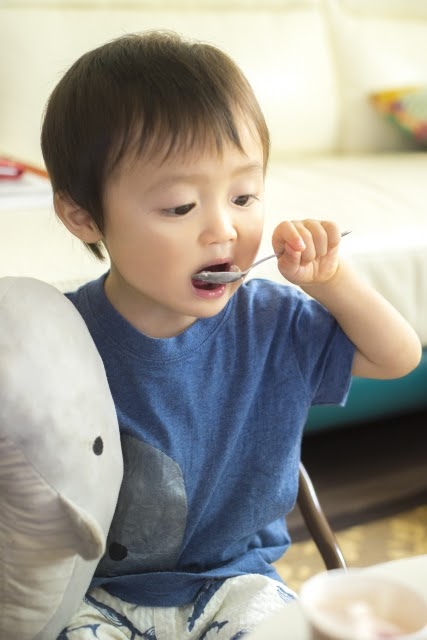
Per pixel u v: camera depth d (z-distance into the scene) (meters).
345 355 0.90
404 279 1.57
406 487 1.66
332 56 2.35
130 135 0.76
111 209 0.79
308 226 0.81
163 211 0.76
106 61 0.80
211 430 0.87
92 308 0.87
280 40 2.24
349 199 1.74
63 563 0.73
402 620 0.45
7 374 0.69
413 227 1.62
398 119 2.27
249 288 0.92
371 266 1.53
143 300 0.85
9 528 0.71
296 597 0.85
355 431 1.88
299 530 1.52
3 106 1.92
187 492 0.86
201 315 0.80
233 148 0.76
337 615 0.45
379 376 0.93
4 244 1.37
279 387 0.90
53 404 0.71
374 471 1.71
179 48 0.80
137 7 2.10
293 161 2.17
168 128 0.75
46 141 0.83
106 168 0.78
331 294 0.86
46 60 1.94
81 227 0.85
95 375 0.77
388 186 1.85
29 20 1.96
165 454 0.85
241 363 0.88
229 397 0.87
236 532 0.89
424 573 0.58
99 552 0.70
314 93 2.27
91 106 0.78
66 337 0.76
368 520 1.55
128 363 0.85
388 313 0.88
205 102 0.76
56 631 0.79
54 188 0.84
